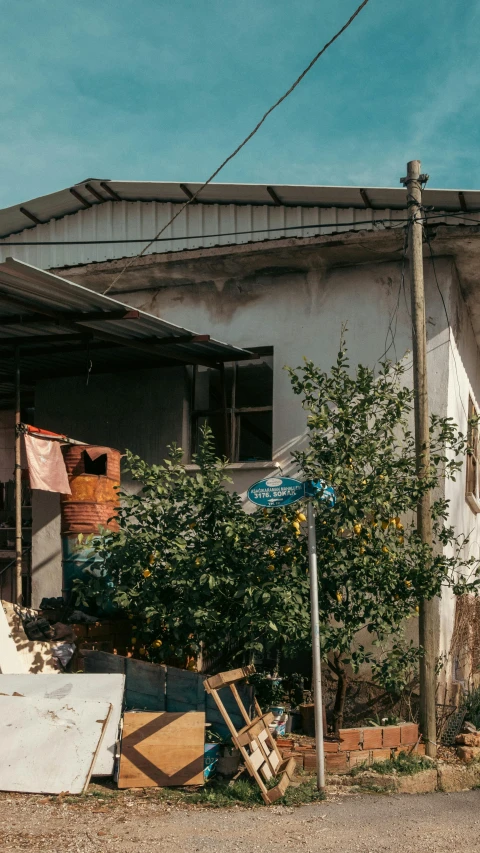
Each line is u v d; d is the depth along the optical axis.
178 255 11.09
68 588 9.45
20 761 6.94
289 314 10.78
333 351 10.49
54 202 12.74
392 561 8.04
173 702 7.78
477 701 9.79
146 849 5.65
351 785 7.43
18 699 7.20
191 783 7.02
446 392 9.88
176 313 11.50
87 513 9.52
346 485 7.74
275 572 7.82
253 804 6.74
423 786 7.57
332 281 10.60
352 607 8.22
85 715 7.14
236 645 8.35
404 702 9.16
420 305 8.91
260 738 7.22
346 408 8.23
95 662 8.17
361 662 8.11
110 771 7.03
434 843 6.02
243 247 10.71
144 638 8.45
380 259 10.38
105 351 10.20
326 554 7.96
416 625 9.41
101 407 11.30
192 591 7.81
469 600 10.00
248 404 11.21
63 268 11.84
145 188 11.99
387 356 10.20
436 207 10.06
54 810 6.40
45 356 10.52
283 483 7.43
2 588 11.38
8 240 13.62
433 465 8.67
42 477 9.11
